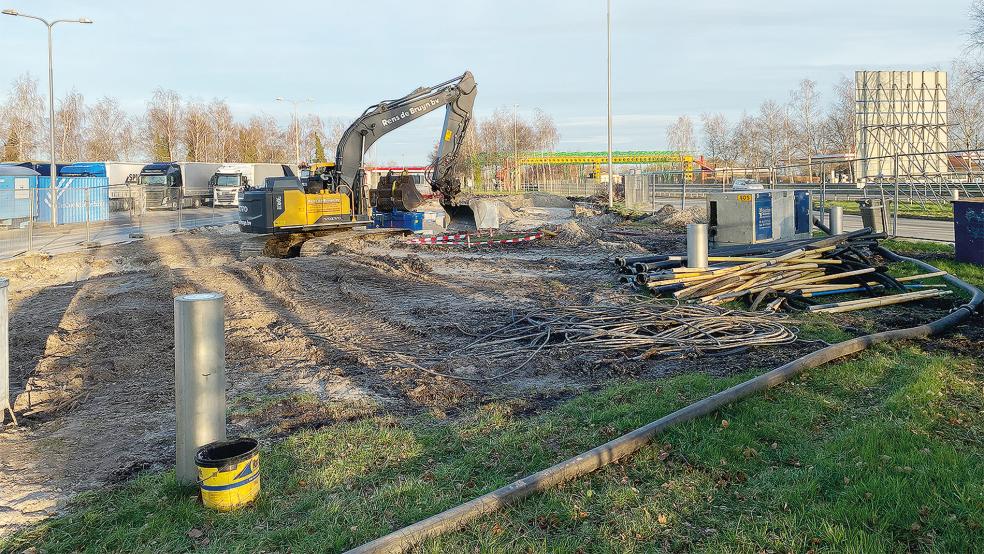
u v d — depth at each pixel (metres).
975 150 20.36
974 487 4.54
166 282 14.33
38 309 12.32
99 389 7.88
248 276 15.03
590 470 5.10
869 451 5.15
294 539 4.34
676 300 11.55
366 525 4.44
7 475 5.52
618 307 11.04
